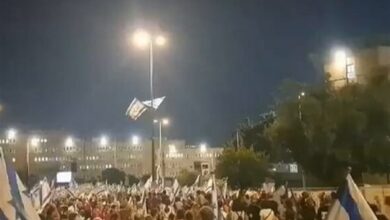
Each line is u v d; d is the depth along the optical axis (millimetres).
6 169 5973
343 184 6871
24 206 6152
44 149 194375
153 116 43781
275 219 16609
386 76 43688
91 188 72312
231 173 61531
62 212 18781
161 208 22844
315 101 42156
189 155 194750
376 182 41531
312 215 20719
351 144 41031
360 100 41594
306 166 42969
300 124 43000
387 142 40625
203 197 22844
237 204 21859
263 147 72188
